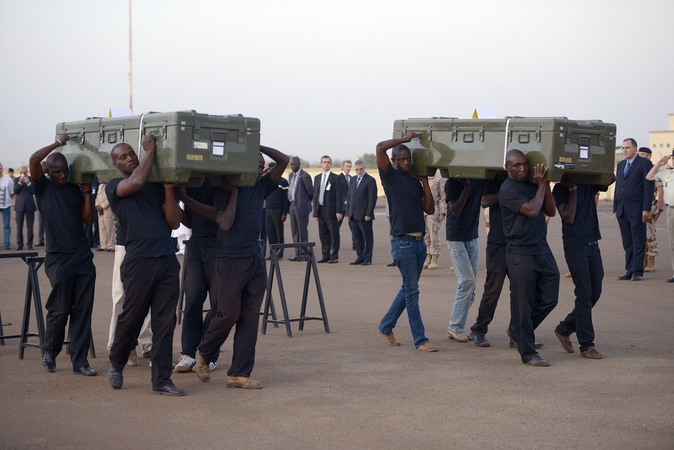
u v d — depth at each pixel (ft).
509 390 21.58
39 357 26.50
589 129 24.67
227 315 21.79
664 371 23.71
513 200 24.31
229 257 21.80
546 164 24.04
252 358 22.21
